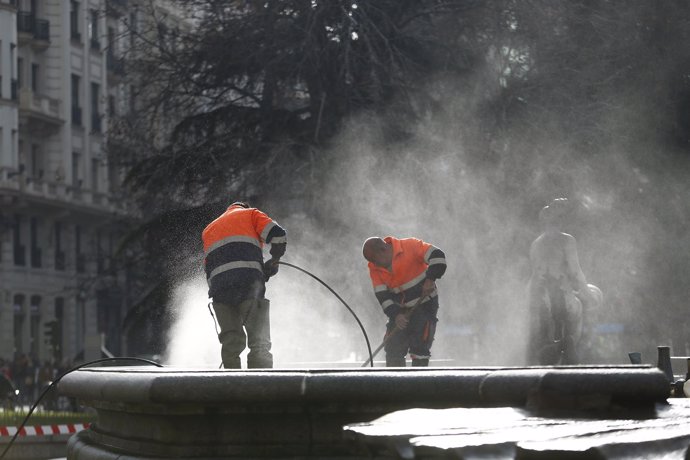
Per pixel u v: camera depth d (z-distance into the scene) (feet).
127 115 257.55
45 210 490.49
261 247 71.51
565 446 24.72
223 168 233.35
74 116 516.32
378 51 226.99
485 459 24.72
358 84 231.71
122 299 537.65
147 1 253.85
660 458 24.36
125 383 46.75
